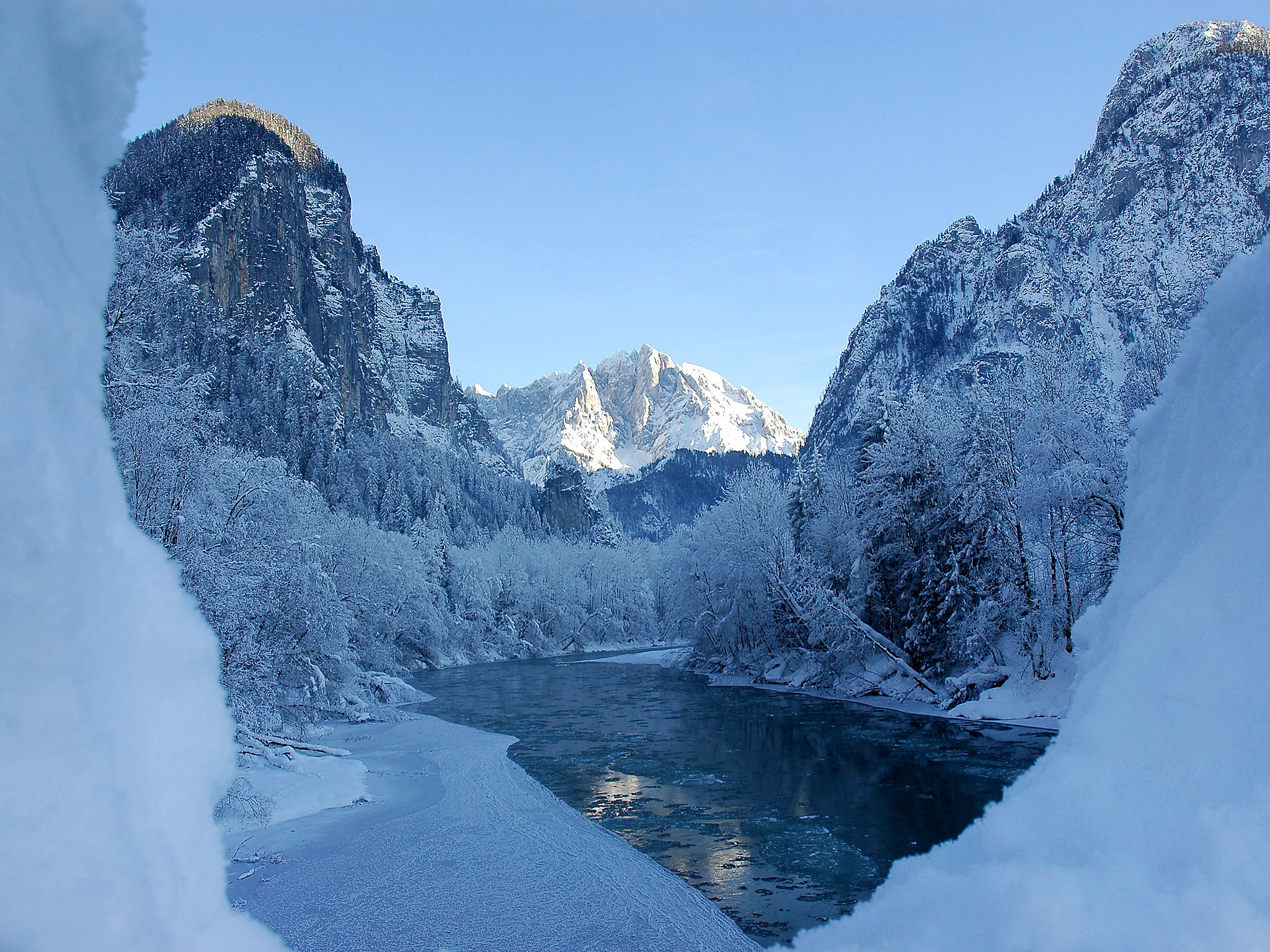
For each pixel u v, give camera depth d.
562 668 70.69
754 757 25.25
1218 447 2.17
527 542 119.56
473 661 80.62
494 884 13.99
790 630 49.41
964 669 35.00
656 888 13.77
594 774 23.55
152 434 18.39
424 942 11.57
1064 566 30.16
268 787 19.52
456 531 148.25
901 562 39.44
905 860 2.43
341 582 50.06
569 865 15.00
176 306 20.69
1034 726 28.05
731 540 52.22
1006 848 2.05
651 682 53.75
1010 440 32.28
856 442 43.25
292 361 174.38
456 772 23.97
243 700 20.66
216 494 21.64
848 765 23.44
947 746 25.50
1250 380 2.10
